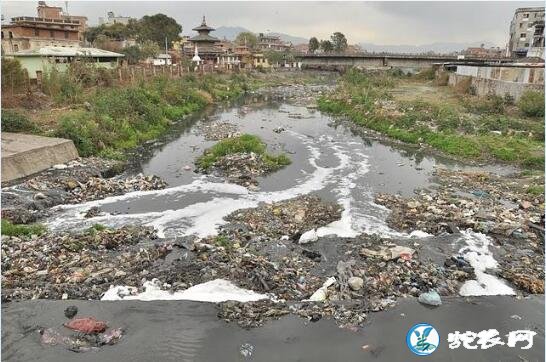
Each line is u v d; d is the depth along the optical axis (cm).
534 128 3114
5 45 5659
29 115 3066
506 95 3981
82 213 1812
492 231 1639
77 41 6606
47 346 1008
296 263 1393
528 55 7925
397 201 1994
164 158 2836
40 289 1215
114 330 1066
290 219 1761
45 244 1445
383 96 4888
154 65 6178
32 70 4706
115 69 4741
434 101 4575
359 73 7950
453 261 1412
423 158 2903
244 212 1834
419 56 10150
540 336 1066
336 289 1245
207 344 1028
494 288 1271
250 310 1152
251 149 2783
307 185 2269
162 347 1014
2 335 1038
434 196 2070
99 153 2734
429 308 1171
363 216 1816
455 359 984
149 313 1134
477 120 3462
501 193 2109
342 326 1095
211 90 5972
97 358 976
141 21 10319
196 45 9075
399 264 1380
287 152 3012
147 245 1493
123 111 3412
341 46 14638
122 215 1802
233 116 4644
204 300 1191
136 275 1302
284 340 1045
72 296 1198
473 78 4928
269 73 9581
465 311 1162
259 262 1370
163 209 1883
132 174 2459
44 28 5950
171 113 4209
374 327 1091
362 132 3791
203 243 1488
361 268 1352
